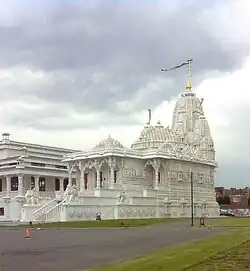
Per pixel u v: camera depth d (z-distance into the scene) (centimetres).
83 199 12331
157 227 9038
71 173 15150
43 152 18275
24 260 3578
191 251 3672
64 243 5303
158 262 3020
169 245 4662
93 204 12512
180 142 17138
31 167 16050
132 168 14688
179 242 5034
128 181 14438
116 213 12900
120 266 2942
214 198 17562
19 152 17725
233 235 5531
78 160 14675
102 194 12950
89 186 14850
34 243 5397
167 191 15012
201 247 4006
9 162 16262
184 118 18312
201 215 16388
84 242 5403
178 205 15212
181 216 15262
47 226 10044
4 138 17712
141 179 14938
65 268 3056
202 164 16938
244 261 3005
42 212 12338
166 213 14650
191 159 16188
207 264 2884
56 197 13588
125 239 5775
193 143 17812
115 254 3900
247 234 5628
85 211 12250
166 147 15700
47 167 16800
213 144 18038
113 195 13262
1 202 15675
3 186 17000
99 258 3619
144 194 14150
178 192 15488
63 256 3831
